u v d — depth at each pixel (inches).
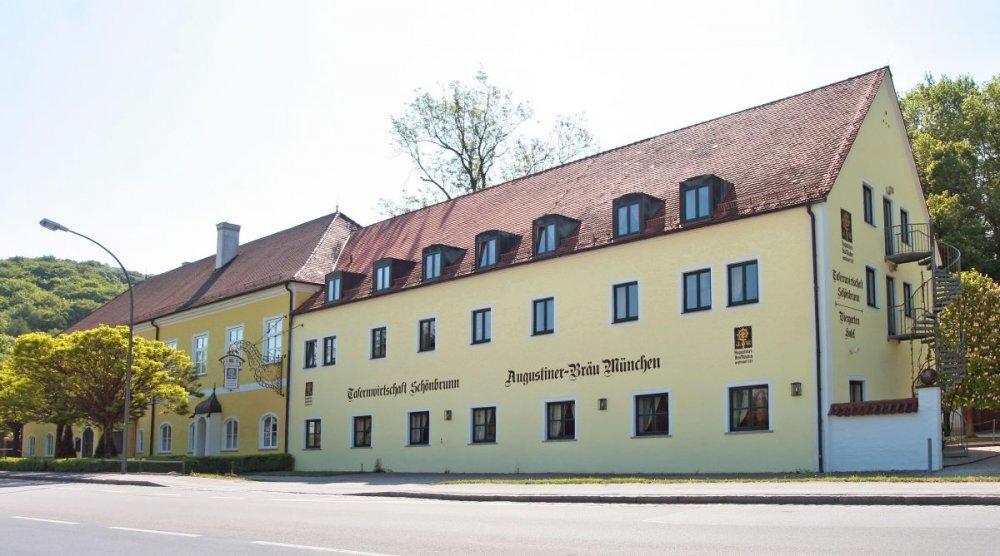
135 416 1614.2
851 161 1027.3
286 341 1625.2
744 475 909.2
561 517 577.6
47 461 1608.0
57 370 1529.3
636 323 1075.3
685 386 1018.1
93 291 4776.1
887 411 860.0
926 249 1210.6
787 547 406.0
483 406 1250.6
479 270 1279.5
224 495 908.0
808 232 941.2
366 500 802.8
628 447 1064.8
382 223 1715.1
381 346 1440.7
